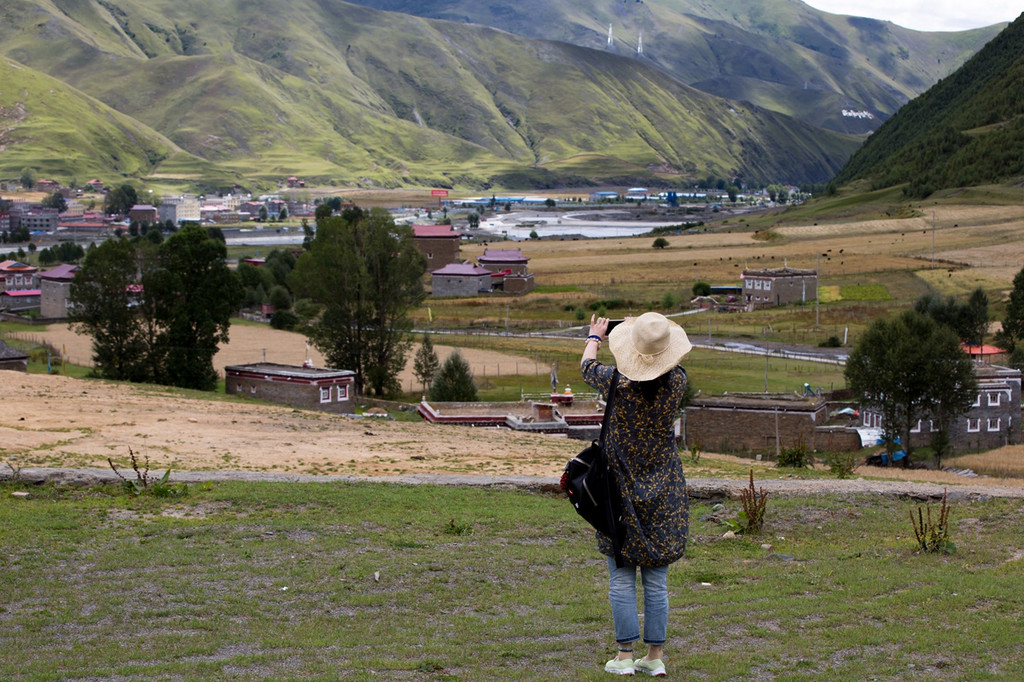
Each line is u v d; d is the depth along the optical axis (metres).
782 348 125.88
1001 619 11.92
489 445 42.06
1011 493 22.47
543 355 115.81
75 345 116.94
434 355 92.06
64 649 10.98
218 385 89.69
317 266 90.25
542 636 11.73
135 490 21.14
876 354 76.62
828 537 18.94
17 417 39.34
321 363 106.06
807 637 11.41
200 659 10.65
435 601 13.38
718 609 12.91
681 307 168.25
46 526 17.41
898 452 74.94
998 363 112.94
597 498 10.04
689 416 78.81
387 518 19.28
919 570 15.17
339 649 11.08
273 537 17.33
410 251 94.50
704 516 20.67
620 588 10.19
